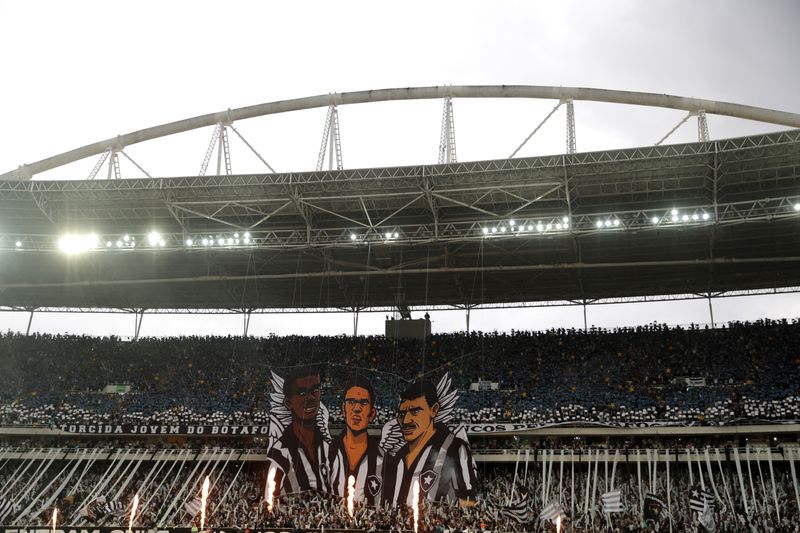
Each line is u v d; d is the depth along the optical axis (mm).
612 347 72750
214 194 62219
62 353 81062
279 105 70438
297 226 68062
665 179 58094
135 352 81625
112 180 61875
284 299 80500
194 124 71250
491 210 64438
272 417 62719
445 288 75938
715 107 63625
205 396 72938
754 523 51781
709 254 66688
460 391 69562
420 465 59344
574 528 53344
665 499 56750
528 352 74062
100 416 70188
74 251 64812
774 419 59000
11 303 84688
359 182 59562
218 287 78188
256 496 62531
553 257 68438
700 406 62062
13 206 65875
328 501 59375
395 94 68750
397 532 53188
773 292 71500
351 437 61125
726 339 70062
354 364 75625
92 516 59625
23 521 61094
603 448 60938
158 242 64312
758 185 59125
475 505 57719
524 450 61594
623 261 68688
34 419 70250
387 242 61031
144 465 66750
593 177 57938
